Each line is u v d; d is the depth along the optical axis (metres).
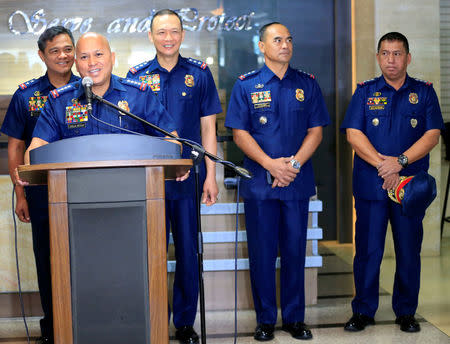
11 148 2.85
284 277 2.99
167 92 2.82
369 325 3.08
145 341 1.73
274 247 2.97
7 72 4.66
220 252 3.42
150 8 4.70
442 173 4.88
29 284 3.32
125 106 2.27
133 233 1.72
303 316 3.00
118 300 1.72
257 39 4.80
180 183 2.80
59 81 2.84
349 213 5.06
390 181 2.91
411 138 2.99
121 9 4.68
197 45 4.78
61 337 1.71
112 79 2.29
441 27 4.72
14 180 2.83
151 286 1.73
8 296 3.33
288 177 2.85
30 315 3.34
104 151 1.71
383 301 3.52
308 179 2.98
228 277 3.43
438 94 4.60
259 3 4.81
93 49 2.16
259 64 4.81
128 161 1.68
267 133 2.93
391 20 4.55
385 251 4.66
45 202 2.72
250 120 2.99
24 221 2.93
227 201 3.46
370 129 3.02
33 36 4.66
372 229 3.01
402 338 2.87
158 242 1.73
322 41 4.93
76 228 1.71
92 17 4.67
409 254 2.98
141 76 2.85
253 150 2.92
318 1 4.89
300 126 2.95
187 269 2.86
